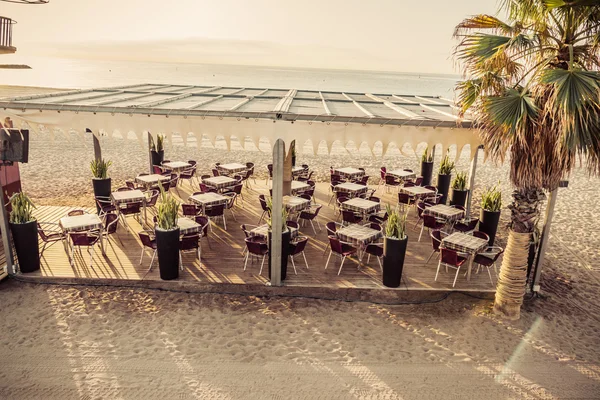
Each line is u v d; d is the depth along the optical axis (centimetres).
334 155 2045
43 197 1191
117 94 971
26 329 603
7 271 725
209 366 546
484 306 707
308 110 754
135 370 533
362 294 714
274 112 674
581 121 486
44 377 515
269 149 2134
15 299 673
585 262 931
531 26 587
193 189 1253
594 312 714
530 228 638
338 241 742
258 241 789
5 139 678
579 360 585
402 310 692
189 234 762
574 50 549
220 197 940
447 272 790
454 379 541
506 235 1042
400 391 518
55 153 1805
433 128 696
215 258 814
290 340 606
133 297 695
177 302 688
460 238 762
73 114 704
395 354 584
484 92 582
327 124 684
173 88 1238
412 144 704
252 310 675
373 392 514
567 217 1255
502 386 532
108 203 992
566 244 1038
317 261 816
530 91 557
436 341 616
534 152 550
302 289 715
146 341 589
